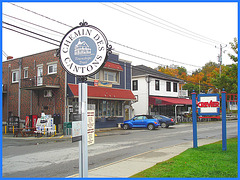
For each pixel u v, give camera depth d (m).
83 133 6.08
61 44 6.68
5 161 9.34
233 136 15.95
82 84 6.21
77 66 6.51
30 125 22.20
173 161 8.29
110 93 25.52
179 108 40.41
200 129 23.56
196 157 8.85
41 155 10.55
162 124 26.39
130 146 12.89
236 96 16.06
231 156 8.87
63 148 12.49
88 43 6.49
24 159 9.70
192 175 6.50
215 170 6.93
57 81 22.64
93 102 24.58
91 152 11.17
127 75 29.02
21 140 16.94
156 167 7.55
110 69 26.11
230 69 16.33
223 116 10.45
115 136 18.47
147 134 19.45
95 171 7.32
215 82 17.22
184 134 18.84
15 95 26.88
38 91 24.31
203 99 11.55
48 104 23.31
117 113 27.61
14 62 27.44
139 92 34.38
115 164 8.23
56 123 22.00
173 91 38.69
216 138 15.58
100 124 25.00
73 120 6.17
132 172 7.15
